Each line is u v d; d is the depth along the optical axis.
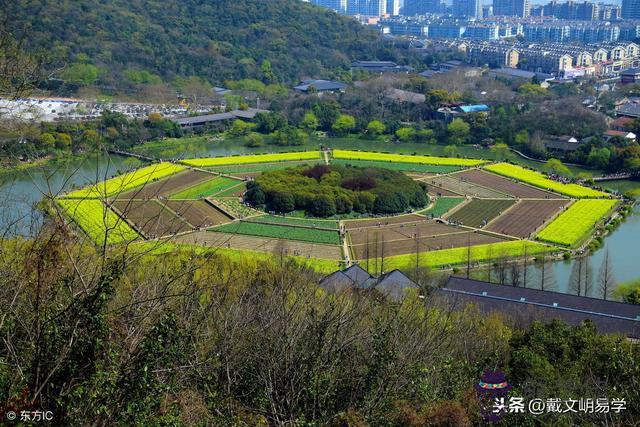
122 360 51.47
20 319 50.84
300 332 65.94
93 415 48.62
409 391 65.31
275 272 94.25
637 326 132.25
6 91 74.44
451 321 94.69
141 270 66.88
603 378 85.25
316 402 63.12
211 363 62.94
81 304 50.12
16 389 47.16
